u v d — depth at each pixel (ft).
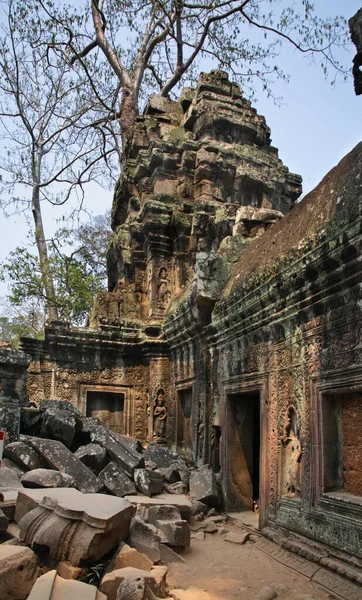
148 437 40.88
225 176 46.11
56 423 29.48
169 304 42.63
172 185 46.52
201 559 20.24
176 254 43.47
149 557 18.06
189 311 33.40
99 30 66.28
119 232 48.37
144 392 42.63
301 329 21.38
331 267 18.81
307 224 22.30
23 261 54.70
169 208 44.73
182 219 43.29
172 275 43.88
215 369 31.14
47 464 26.05
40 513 17.03
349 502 17.35
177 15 60.18
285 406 22.30
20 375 31.14
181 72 65.67
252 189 47.32
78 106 73.61
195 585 17.40
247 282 26.37
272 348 23.91
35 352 41.42
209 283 31.50
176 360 39.47
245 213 34.91
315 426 19.71
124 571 14.90
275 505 22.30
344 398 19.29
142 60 66.80
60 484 22.75
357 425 18.48
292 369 21.93
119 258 48.93
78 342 41.93
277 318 23.31
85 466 25.94
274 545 21.21
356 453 18.42
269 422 23.61
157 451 32.65
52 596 12.84
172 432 39.06
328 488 19.02
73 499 17.70
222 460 28.63
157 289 43.27
